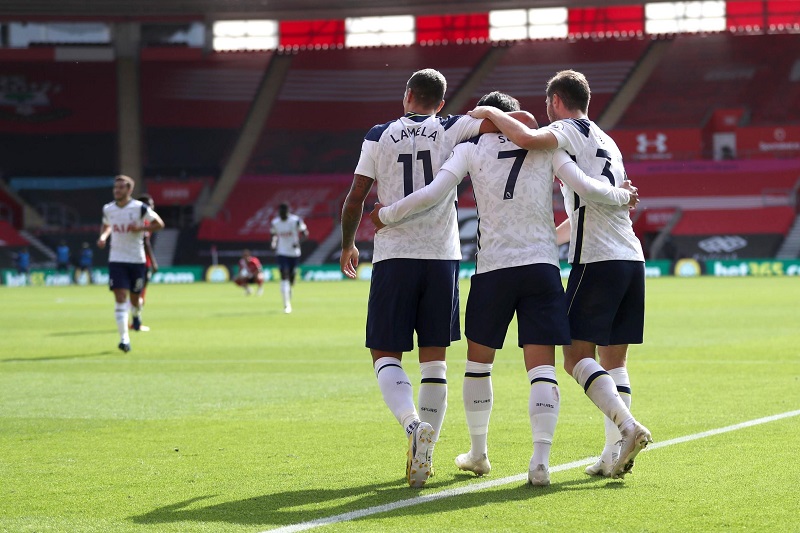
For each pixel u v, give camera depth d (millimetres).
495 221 9570
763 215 88562
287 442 11922
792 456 10414
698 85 95000
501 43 98312
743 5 102125
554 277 9508
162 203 92688
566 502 8586
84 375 19500
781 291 51938
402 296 9797
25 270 84000
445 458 10805
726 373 18297
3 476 10062
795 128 91625
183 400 15836
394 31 102125
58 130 94438
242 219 92875
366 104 97625
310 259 91062
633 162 92500
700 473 9664
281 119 96812
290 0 89875
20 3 88500
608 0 89250
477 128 9836
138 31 96188
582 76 10094
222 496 9047
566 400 15062
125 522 8117
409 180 9891
